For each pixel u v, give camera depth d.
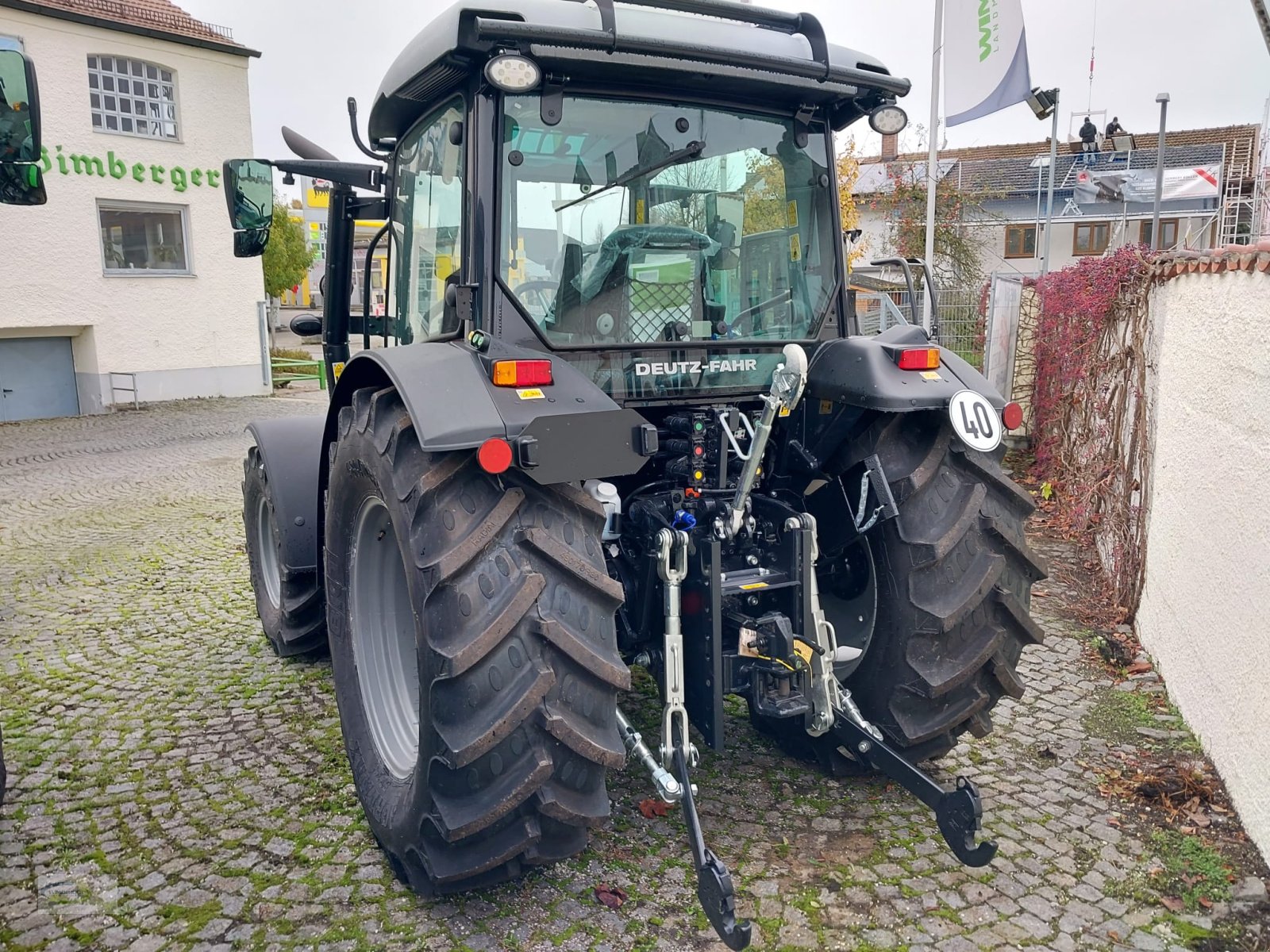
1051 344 7.69
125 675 4.36
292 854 2.88
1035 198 23.97
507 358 2.42
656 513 2.75
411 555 2.33
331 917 2.57
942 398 2.73
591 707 2.29
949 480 2.86
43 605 5.49
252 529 4.73
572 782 2.30
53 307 15.74
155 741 3.68
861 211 22.69
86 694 4.14
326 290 3.98
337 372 4.06
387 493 2.48
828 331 3.12
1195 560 3.66
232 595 5.60
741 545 2.91
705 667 2.63
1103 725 3.67
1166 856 2.79
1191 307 3.93
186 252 17.53
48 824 3.07
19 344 15.98
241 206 3.43
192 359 17.72
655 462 2.97
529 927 2.49
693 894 2.62
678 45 2.52
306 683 4.23
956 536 2.76
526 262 2.63
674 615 2.57
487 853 2.32
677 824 2.98
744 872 2.71
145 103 16.70
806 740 3.27
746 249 2.97
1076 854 2.81
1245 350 3.21
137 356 16.91
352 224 3.88
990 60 8.41
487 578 2.24
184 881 2.75
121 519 7.93
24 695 4.14
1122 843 2.87
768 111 2.97
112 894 2.69
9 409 15.95
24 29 14.91
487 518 2.26
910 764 2.72
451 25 2.45
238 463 10.84
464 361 2.42
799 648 2.71
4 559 6.64
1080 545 6.13
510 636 2.23
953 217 21.02
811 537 2.77
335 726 3.79
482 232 2.56
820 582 3.24
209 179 17.50
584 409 2.31
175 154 17.02
